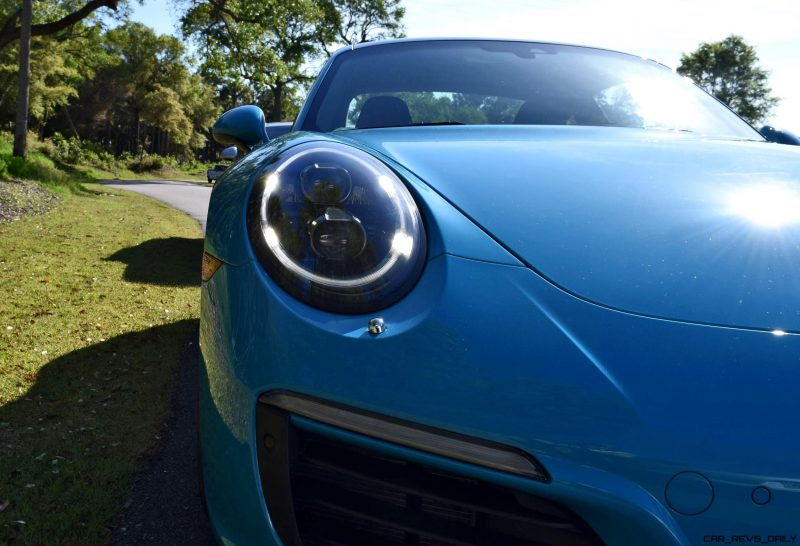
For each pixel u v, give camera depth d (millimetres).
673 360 1112
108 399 3092
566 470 1070
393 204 1324
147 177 45531
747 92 62312
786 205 1452
